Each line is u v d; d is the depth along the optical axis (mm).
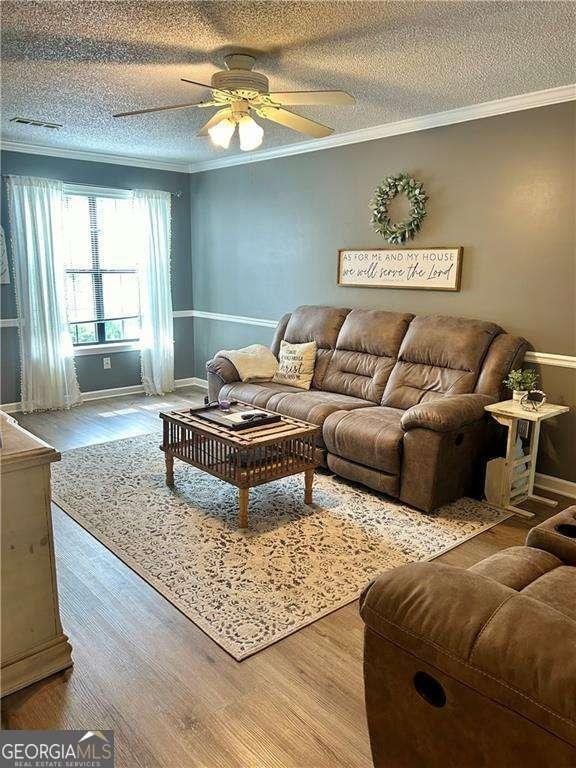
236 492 3713
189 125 4492
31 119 4324
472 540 3129
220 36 2695
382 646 1426
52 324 5605
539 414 3361
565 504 3648
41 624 2012
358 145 4758
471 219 4090
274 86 3449
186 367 6992
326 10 2408
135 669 2090
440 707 1320
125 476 3977
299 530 3193
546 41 2736
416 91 3564
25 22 2533
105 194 5973
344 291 5102
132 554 2914
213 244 6465
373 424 3652
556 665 1119
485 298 4090
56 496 3625
